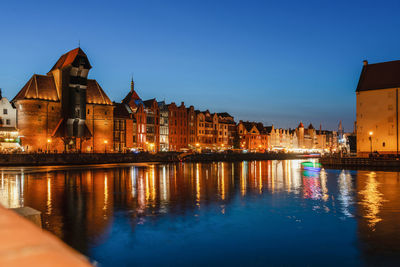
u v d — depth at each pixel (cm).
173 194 3556
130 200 3155
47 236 160
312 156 19175
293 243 1820
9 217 175
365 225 2181
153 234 1981
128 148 11331
